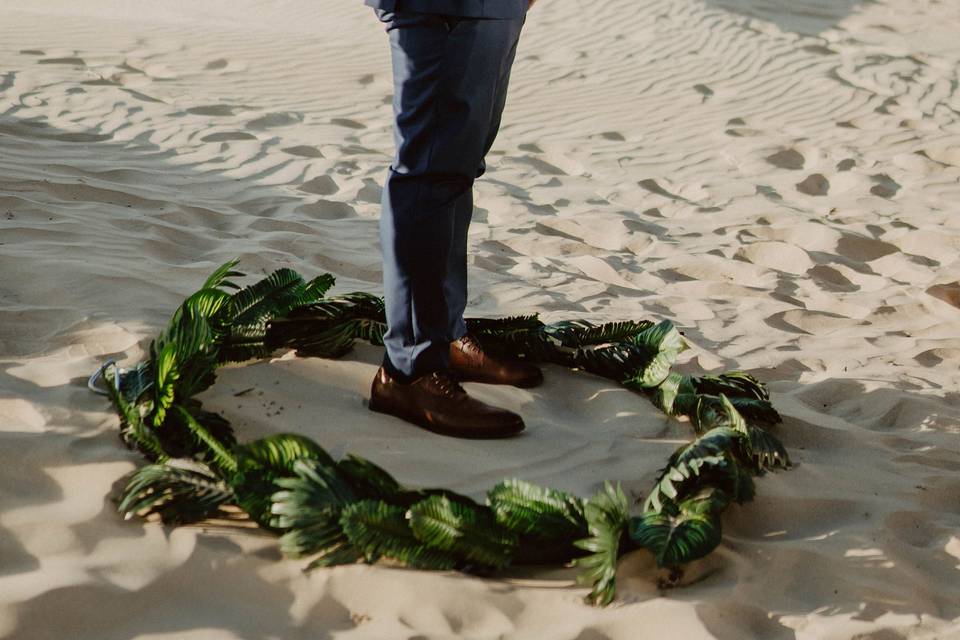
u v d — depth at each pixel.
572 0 13.25
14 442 2.44
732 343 4.20
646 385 3.33
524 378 3.32
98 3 13.23
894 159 8.03
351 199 5.90
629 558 2.39
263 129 7.36
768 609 2.27
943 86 10.70
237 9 13.22
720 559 2.43
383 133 7.71
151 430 2.56
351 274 4.55
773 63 11.38
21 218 4.34
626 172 7.37
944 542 2.65
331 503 2.22
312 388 3.04
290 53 10.05
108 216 4.58
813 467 2.97
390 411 2.95
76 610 1.95
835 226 6.14
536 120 8.77
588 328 3.60
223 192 5.63
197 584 2.10
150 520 2.26
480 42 2.66
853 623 2.23
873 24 13.33
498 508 2.32
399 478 2.61
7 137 6.00
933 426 3.45
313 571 2.18
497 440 2.91
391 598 2.13
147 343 3.12
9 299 3.37
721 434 2.70
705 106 9.66
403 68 2.70
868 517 2.72
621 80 10.43
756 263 5.61
